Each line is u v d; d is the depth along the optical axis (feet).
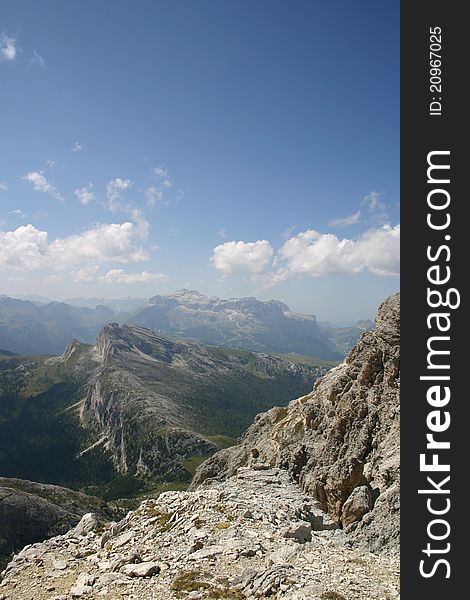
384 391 179.93
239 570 78.38
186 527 100.99
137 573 79.00
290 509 119.24
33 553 97.60
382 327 191.93
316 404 216.74
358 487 146.41
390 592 69.36
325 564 79.87
